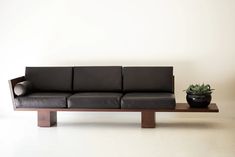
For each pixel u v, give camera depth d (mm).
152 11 5312
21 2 5461
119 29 5379
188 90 4836
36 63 5527
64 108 4750
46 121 4906
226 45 5262
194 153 3678
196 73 5340
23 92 4797
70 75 5227
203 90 4699
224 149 3799
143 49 5379
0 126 4977
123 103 4660
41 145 4031
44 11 5457
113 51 5422
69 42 5469
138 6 5324
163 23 5316
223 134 4410
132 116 5449
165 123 5066
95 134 4504
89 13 5402
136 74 5156
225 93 5328
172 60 5352
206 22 5258
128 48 5398
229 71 5293
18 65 5547
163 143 4051
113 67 5215
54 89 5223
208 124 4969
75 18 5430
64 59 5496
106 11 5375
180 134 4441
